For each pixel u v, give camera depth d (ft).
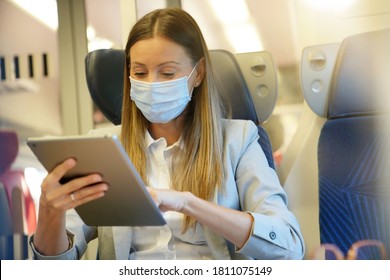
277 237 3.37
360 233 4.16
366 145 4.23
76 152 2.57
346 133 4.30
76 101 5.27
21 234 5.38
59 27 5.26
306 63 4.52
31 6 5.33
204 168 3.72
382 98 4.21
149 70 3.59
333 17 4.61
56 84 5.31
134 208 2.85
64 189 2.70
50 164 2.71
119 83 4.38
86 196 2.75
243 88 4.45
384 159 4.17
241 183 3.83
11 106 5.42
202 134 3.80
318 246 4.62
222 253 3.62
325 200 4.29
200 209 3.19
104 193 2.77
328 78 4.46
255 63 4.62
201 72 3.89
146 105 3.65
